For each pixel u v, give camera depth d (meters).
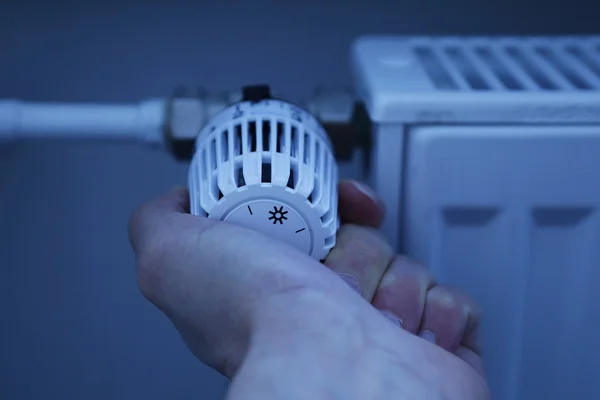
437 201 0.35
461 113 0.33
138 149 0.50
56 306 0.54
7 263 0.52
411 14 0.48
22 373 0.55
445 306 0.31
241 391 0.20
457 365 0.23
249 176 0.27
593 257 0.36
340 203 0.33
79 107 0.41
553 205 0.35
